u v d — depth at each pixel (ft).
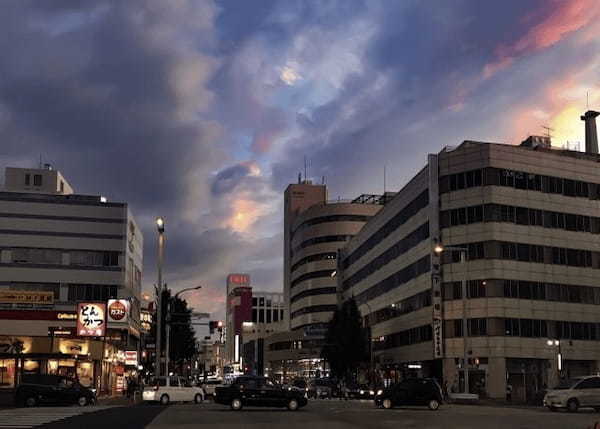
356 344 299.38
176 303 295.89
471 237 229.66
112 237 238.68
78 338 215.92
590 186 245.24
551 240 234.38
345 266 388.37
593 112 297.33
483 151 231.91
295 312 497.46
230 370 599.57
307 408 125.29
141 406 134.10
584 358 231.50
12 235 230.89
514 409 129.49
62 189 292.20
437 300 230.68
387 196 442.09
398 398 124.67
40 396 133.59
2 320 220.02
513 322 222.89
